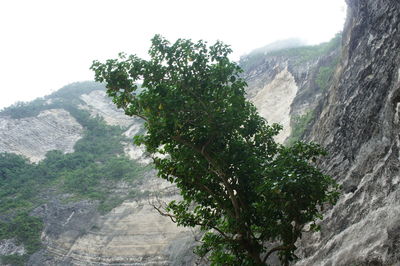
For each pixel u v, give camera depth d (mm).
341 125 19297
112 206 44969
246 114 11180
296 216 9000
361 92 18406
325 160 19797
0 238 41500
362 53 20547
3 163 58125
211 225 11086
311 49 55906
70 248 39812
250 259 9812
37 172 57375
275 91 51125
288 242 9352
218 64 10422
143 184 49250
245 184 10672
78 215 44406
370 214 12492
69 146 70312
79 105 88875
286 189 8539
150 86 10336
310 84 43000
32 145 67500
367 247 11016
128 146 67562
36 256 39406
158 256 35375
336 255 12586
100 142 70625
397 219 10188
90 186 51406
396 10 17453
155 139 10078
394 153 12758
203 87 10219
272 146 12117
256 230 10734
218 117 9922
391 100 13000
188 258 31500
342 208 14984
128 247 37781
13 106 81000
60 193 50156
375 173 13859
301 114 39344
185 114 10000
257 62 64875
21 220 43781
